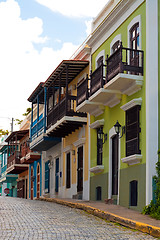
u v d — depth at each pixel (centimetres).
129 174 1582
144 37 1544
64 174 2525
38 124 2734
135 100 1523
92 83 1834
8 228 1126
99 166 1878
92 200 1997
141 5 1588
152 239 998
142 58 1540
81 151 2244
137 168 1520
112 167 1812
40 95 2797
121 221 1222
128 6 1691
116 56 1582
